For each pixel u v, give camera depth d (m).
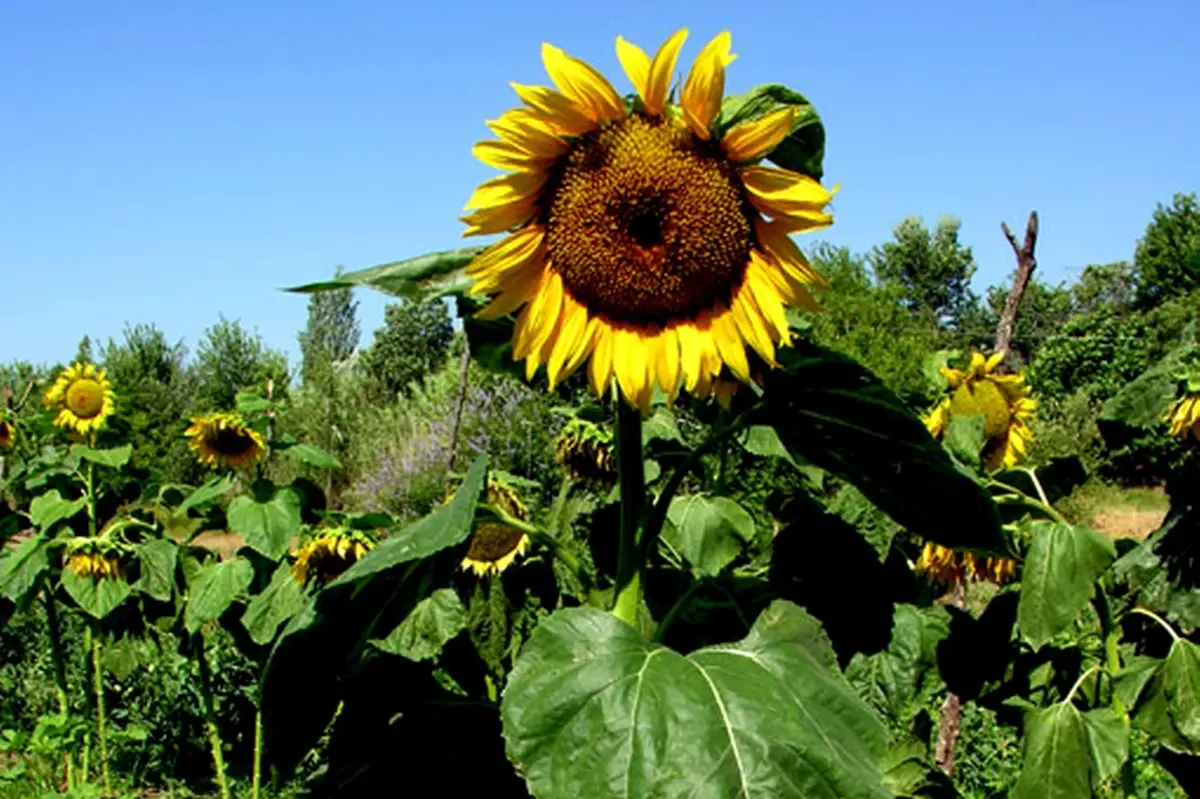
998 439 3.84
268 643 4.71
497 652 3.69
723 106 2.30
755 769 1.83
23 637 8.46
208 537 16.52
